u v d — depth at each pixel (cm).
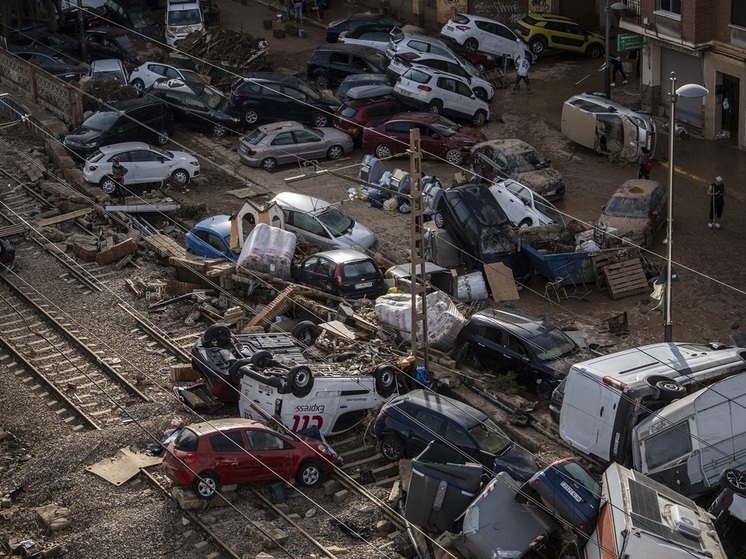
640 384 2381
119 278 3400
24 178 4106
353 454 2573
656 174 3978
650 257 3391
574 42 5216
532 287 3309
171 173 3991
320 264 3206
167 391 2775
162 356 2955
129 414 2664
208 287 3300
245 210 3394
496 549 2119
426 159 4197
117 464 2459
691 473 2262
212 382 2672
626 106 4519
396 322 2925
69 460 2469
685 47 4153
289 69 5172
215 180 4097
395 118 4200
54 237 3634
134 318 3147
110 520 2270
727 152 4128
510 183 3647
